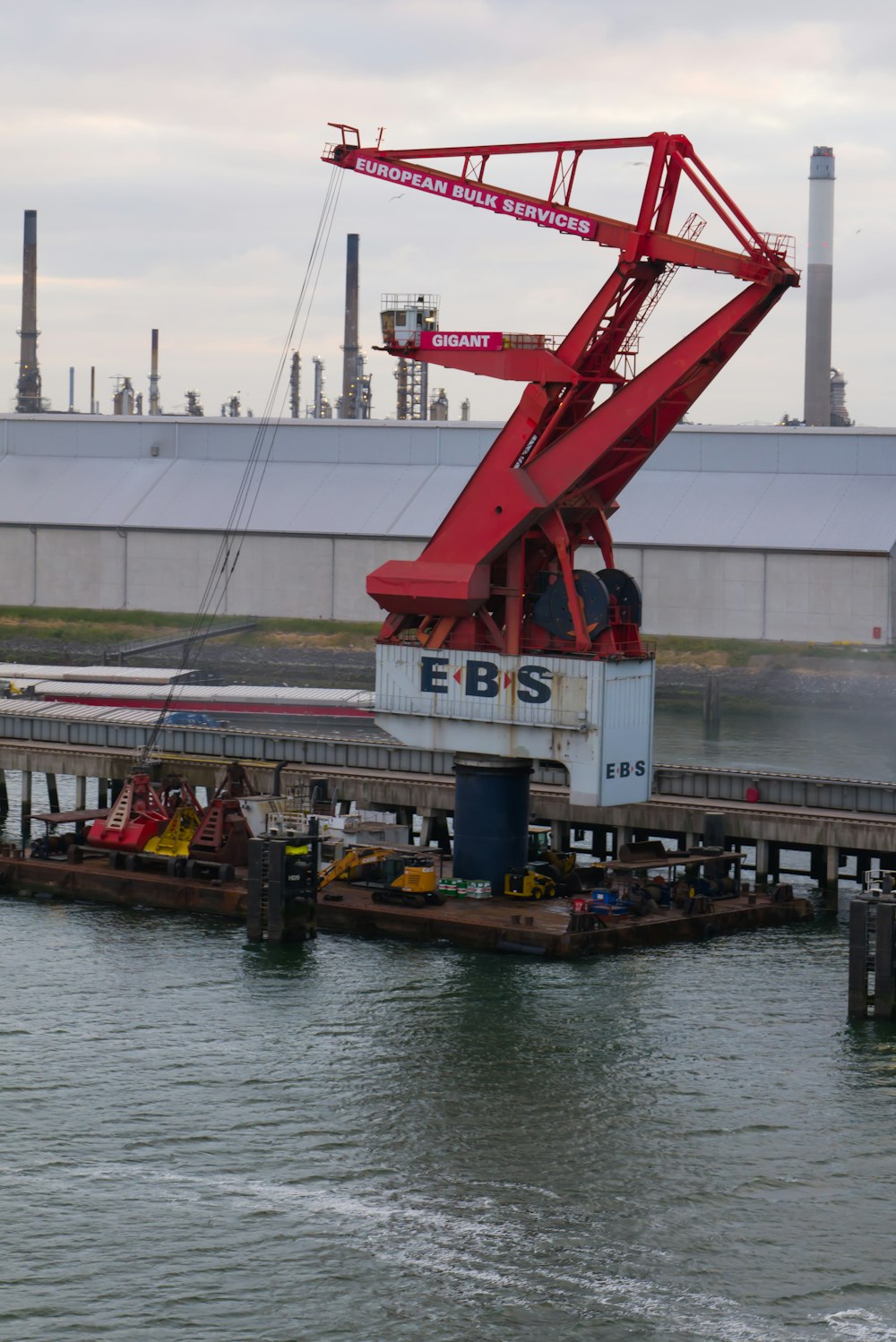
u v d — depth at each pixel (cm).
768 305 8450
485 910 9031
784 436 19938
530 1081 7075
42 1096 6894
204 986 8181
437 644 9200
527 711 8969
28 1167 6294
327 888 9488
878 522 18812
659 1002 7988
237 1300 5488
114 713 14288
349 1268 5675
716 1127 6675
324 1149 6469
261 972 8394
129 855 9975
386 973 8362
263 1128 6638
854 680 18012
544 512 8738
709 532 19138
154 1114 6744
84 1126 6631
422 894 9119
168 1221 5938
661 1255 5769
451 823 11906
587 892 9488
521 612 9025
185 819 10006
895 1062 7306
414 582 9031
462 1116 6744
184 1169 6306
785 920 9381
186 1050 7381
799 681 18150
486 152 8825
